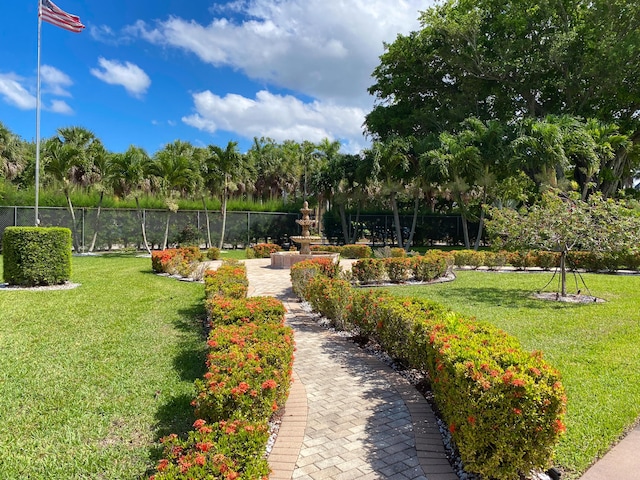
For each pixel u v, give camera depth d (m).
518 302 8.26
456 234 27.83
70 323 6.27
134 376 4.22
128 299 8.19
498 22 20.44
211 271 8.50
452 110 22.95
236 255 20.31
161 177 19.75
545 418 2.44
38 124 13.11
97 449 2.91
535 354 2.94
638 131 20.97
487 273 13.34
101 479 2.58
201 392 2.83
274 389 3.00
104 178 19.28
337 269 9.56
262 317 4.76
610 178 20.25
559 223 8.38
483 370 2.65
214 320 4.82
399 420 3.41
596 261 13.59
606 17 18.28
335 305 6.26
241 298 6.00
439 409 3.36
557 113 21.45
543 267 14.41
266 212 25.69
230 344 3.68
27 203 19.80
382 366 4.73
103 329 5.95
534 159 18.03
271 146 38.25
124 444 2.97
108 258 17.33
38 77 13.23
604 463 2.76
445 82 24.66
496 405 2.47
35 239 9.45
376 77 25.92
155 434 3.11
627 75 19.09
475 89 22.77
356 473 2.67
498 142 19.09
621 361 4.69
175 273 12.15
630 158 22.69
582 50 19.53
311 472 2.68
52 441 3.01
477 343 3.20
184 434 3.10
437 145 20.72
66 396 3.75
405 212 27.80
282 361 3.43
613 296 8.87
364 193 24.97
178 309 7.29
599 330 6.05
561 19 19.66
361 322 5.55
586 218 8.27
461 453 2.58
